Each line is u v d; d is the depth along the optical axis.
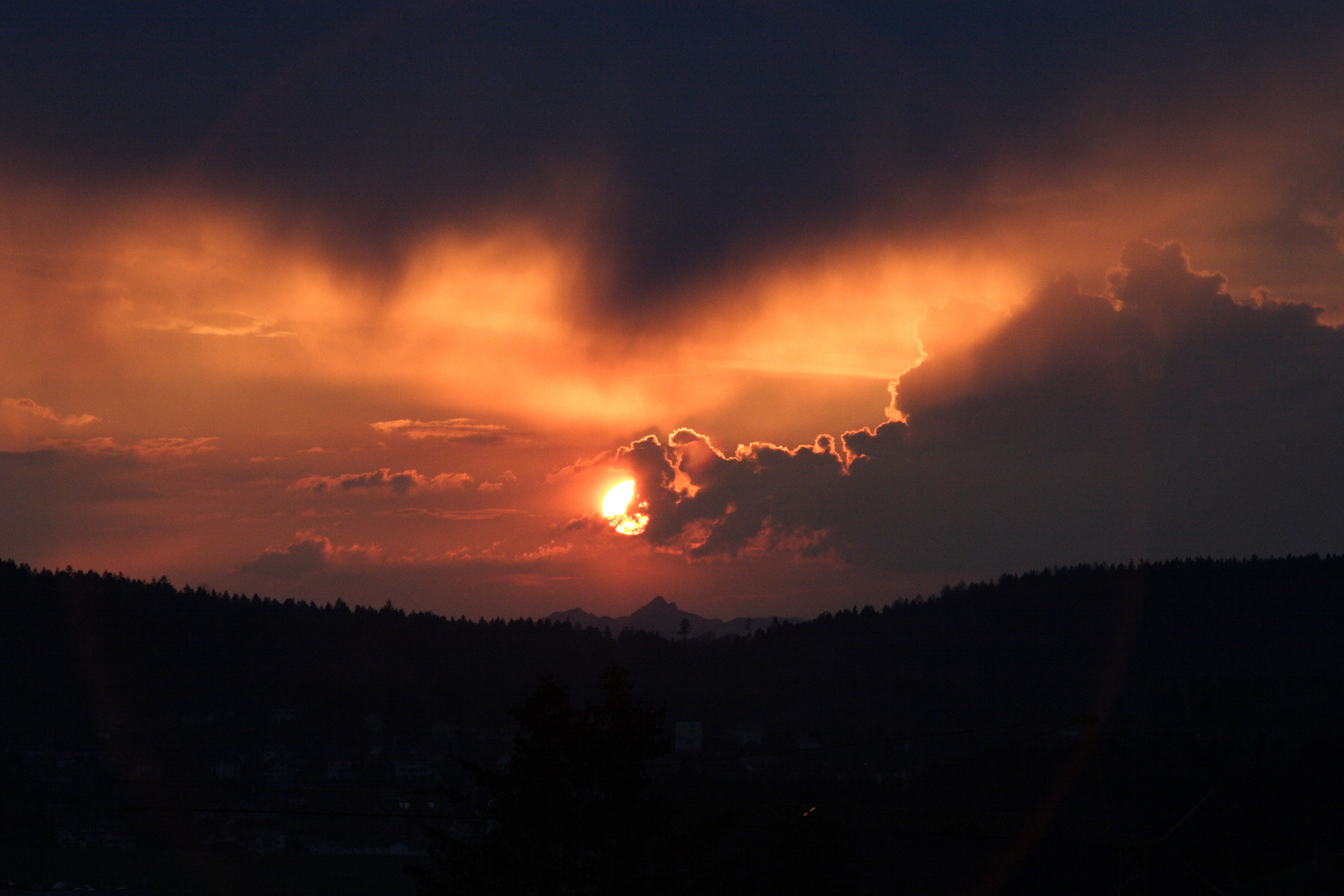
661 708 68.25
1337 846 152.62
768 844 116.19
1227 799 162.25
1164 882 146.25
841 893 118.94
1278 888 140.12
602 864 63.25
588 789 65.62
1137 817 160.62
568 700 67.19
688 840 65.81
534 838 63.19
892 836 155.00
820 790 133.50
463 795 67.06
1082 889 147.25
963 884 150.38
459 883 63.34
